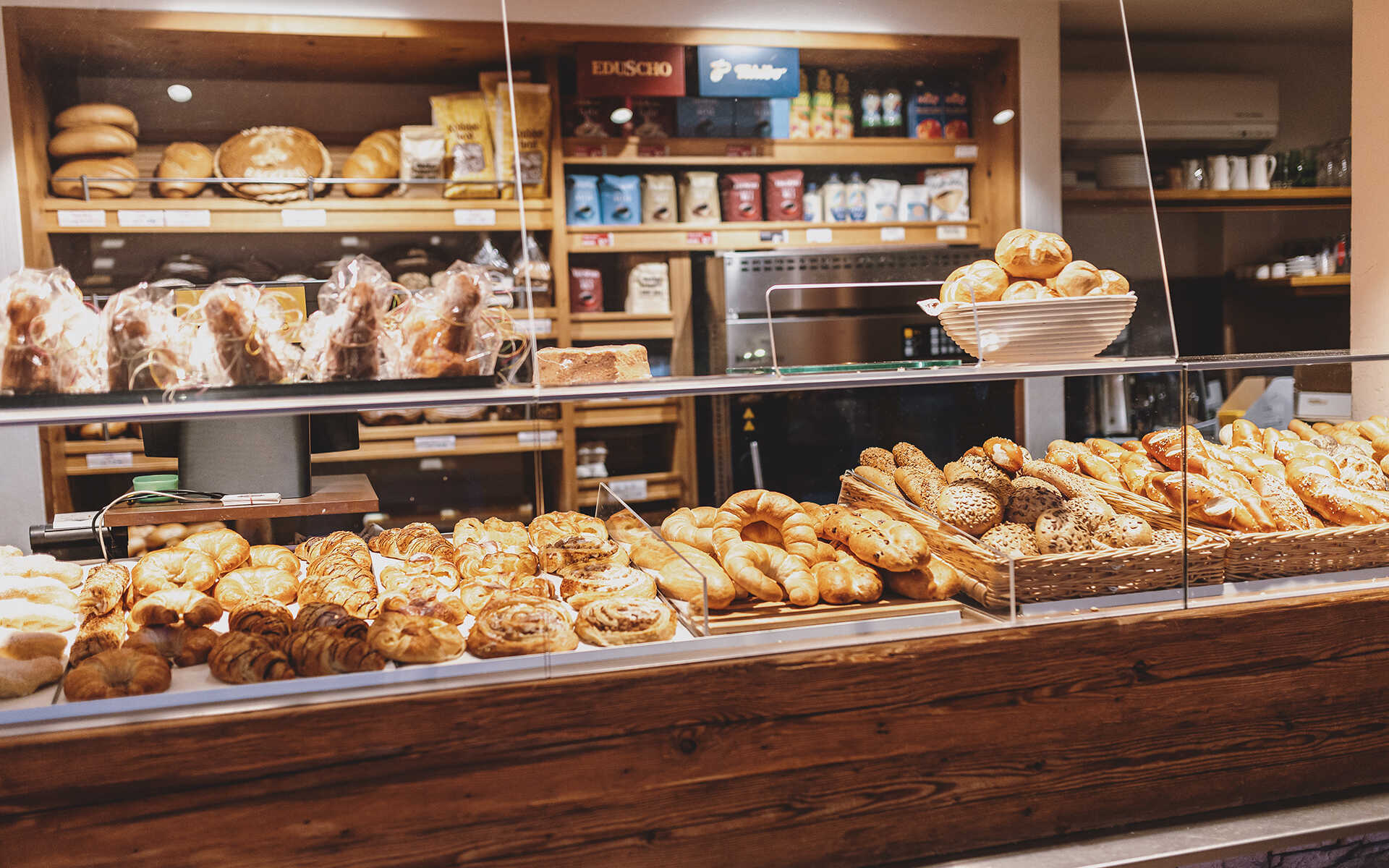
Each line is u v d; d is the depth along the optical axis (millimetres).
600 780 1392
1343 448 1993
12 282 1338
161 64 2152
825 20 2285
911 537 1577
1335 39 3436
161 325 1424
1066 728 1566
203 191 2248
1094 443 2121
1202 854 1556
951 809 1529
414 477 2957
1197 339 3793
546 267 2502
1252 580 1680
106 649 1410
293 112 2332
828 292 2451
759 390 1510
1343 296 3807
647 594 1543
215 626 1521
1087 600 1595
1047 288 1703
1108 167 2025
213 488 2006
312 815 1306
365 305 1469
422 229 2441
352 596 1537
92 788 1239
